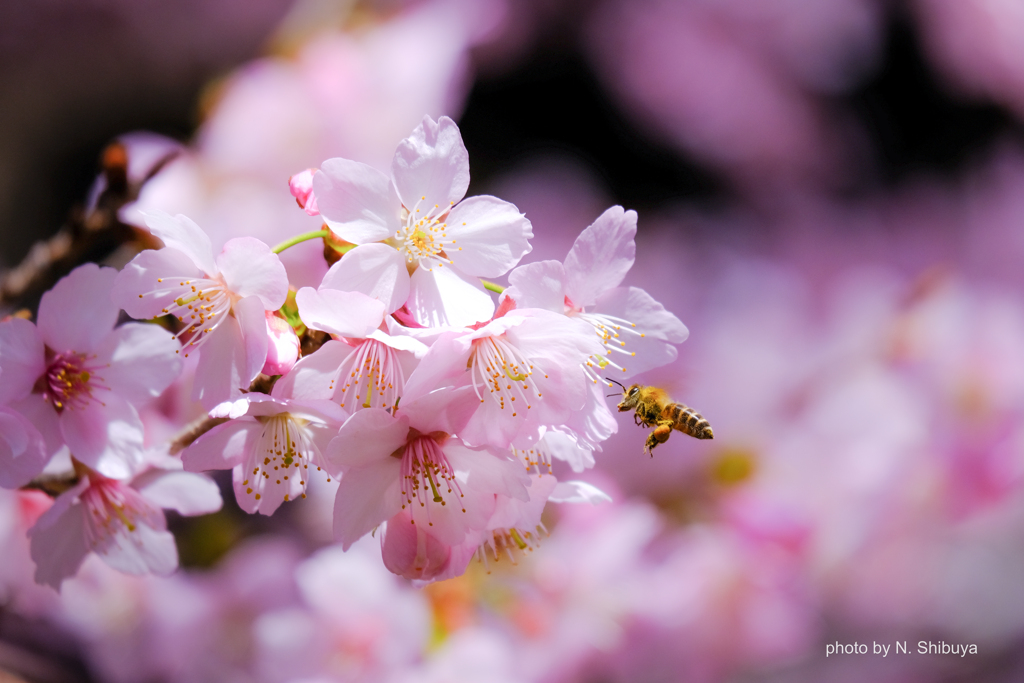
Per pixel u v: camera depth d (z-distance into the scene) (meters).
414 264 0.54
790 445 0.86
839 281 1.10
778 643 0.79
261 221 0.78
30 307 0.67
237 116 0.80
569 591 0.71
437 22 0.86
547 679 0.70
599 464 0.84
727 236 1.35
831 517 0.84
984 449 0.83
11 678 0.66
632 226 0.55
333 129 0.81
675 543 0.81
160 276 0.54
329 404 0.53
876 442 0.85
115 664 0.72
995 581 0.93
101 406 0.55
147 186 0.75
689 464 0.84
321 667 0.67
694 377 0.91
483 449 0.53
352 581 0.67
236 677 0.74
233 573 0.76
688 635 0.77
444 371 0.53
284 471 0.54
